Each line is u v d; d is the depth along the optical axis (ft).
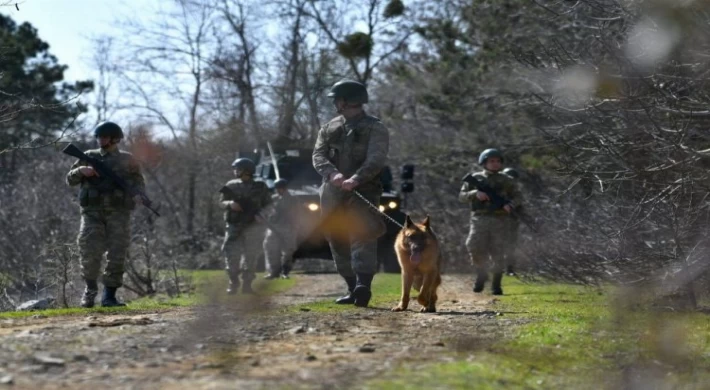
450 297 47.21
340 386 17.80
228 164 126.11
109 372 19.20
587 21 49.75
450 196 95.96
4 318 30.53
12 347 22.21
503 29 76.74
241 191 52.85
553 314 34.01
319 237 53.83
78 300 50.85
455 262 82.17
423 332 27.22
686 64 35.76
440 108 90.63
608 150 38.14
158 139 124.26
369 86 125.08
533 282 54.08
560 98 43.21
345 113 37.50
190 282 60.54
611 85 36.42
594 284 45.68
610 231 42.01
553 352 23.88
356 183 36.11
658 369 22.66
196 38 130.62
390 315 32.81
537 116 71.10
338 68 129.08
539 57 45.60
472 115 87.97
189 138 128.88
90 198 39.19
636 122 37.78
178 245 85.66
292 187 74.23
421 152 93.91
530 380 20.31
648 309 34.50
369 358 21.49
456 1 90.68
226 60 127.75
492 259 50.55
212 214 122.42
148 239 62.80
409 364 20.58
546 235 49.24
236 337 24.91
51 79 114.42
